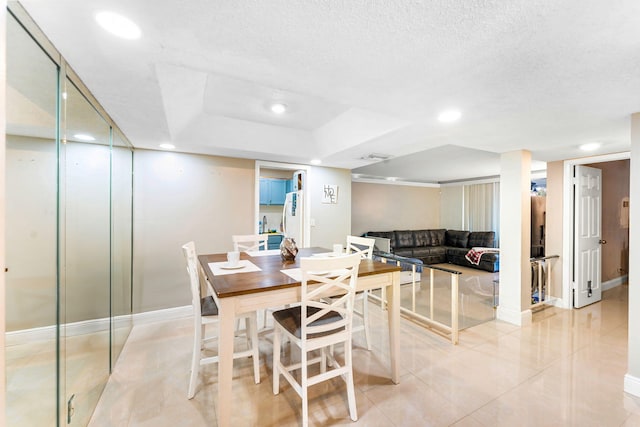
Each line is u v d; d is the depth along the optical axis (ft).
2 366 2.50
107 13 3.21
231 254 6.91
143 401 5.90
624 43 3.65
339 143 9.98
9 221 4.55
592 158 10.82
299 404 5.81
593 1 2.90
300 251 9.40
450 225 25.70
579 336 9.00
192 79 5.70
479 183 23.16
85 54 4.13
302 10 3.16
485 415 5.49
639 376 6.10
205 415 5.52
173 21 3.37
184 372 6.94
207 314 6.32
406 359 7.57
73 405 5.32
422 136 8.22
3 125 2.44
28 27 3.39
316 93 5.47
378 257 11.59
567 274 11.59
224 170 11.34
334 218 13.89
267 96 7.42
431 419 5.37
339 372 5.37
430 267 9.41
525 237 10.02
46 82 4.21
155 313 10.16
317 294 5.26
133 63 4.40
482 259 19.42
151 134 8.28
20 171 4.57
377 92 5.34
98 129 6.62
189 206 10.72
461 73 4.58
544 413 5.55
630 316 6.26
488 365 7.27
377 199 23.43
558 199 11.91
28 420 4.75
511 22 3.29
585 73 4.48
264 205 19.45
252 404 5.80
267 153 10.66
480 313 11.16
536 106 5.89
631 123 6.26
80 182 6.19
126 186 9.10
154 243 10.17
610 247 14.51
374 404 5.79
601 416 5.47
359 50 3.99
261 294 5.20
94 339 6.89
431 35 3.59
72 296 6.21
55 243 5.04
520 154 9.90
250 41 3.80
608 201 14.20
